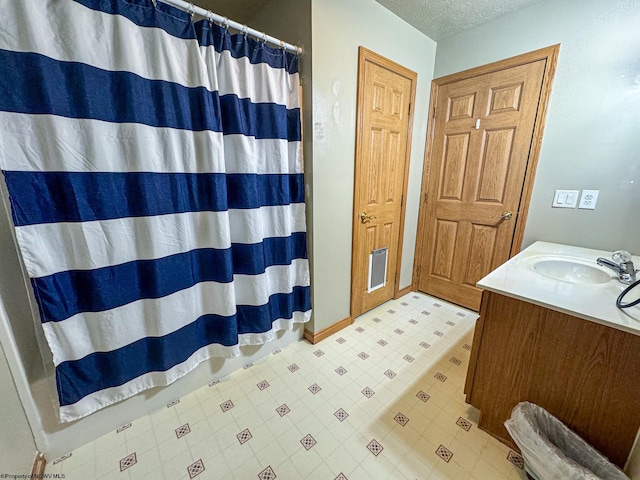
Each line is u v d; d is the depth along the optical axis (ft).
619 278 3.94
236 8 5.74
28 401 3.43
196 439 4.11
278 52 4.87
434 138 8.00
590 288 3.65
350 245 6.81
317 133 5.42
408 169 7.86
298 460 3.82
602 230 5.60
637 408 2.91
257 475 3.63
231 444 4.04
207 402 4.79
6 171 2.88
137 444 4.02
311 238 5.88
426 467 3.73
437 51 7.59
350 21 5.47
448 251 8.26
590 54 5.34
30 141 2.97
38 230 3.11
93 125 3.26
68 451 3.87
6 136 2.85
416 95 7.44
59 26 2.95
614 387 3.03
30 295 3.29
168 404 4.73
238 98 4.47
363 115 6.21
